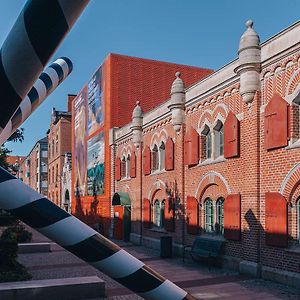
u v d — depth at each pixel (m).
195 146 17.44
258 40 13.63
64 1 1.63
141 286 2.15
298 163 11.81
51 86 2.80
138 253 19.94
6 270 12.15
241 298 10.52
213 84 16.20
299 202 11.98
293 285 11.69
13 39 1.73
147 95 30.47
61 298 9.97
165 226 20.03
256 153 13.46
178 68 32.03
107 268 2.11
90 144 33.31
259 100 13.58
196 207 17.28
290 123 12.23
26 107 2.54
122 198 25.53
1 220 20.55
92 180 32.66
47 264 16.25
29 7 1.66
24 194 2.02
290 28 12.20
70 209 40.75
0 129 1.98
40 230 2.04
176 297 2.18
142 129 23.97
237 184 14.58
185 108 18.70
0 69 1.80
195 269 15.06
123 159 27.52
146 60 30.75
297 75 12.05
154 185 21.98
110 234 28.23
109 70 29.64
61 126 48.03
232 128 14.68
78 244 2.05
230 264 14.70
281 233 12.22
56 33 1.72
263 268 12.99
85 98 35.00
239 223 14.19
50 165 54.25
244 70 13.69
